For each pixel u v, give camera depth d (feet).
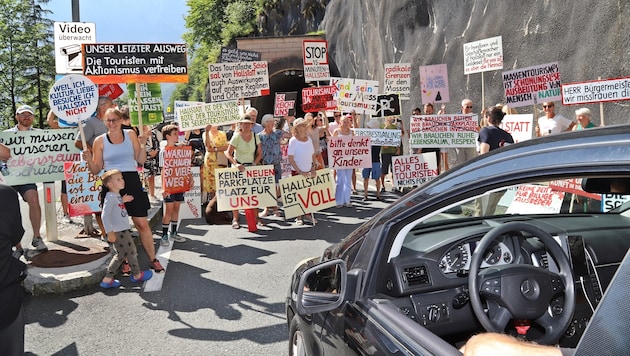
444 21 48.32
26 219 31.65
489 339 4.40
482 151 23.89
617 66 30.58
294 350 10.21
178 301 17.71
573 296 6.88
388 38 58.13
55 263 20.38
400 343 5.91
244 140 27.86
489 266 7.69
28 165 22.34
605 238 8.68
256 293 18.35
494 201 14.02
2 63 122.72
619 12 30.27
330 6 78.89
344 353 7.04
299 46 81.15
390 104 37.45
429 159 32.71
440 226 9.28
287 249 24.16
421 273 7.62
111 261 18.99
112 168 19.30
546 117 29.37
